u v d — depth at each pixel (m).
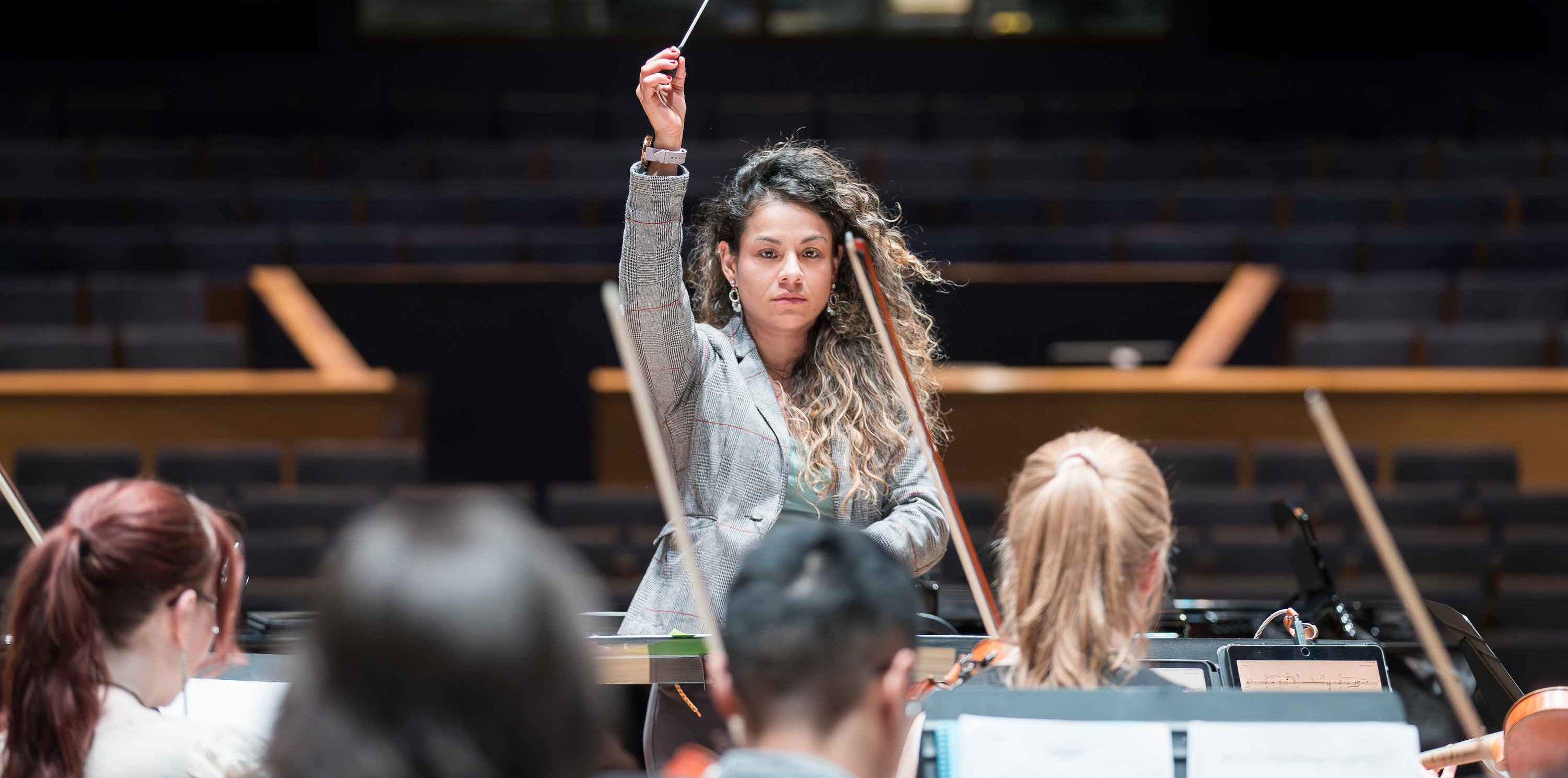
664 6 24.41
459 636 2.00
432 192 19.30
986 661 4.14
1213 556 11.85
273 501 12.31
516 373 15.79
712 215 5.50
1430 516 12.59
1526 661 10.41
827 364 5.31
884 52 24.39
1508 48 23.86
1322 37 24.05
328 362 14.99
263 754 2.34
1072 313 16.12
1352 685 4.70
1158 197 19.17
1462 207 19.25
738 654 2.72
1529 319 16.39
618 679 4.64
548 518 12.73
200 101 22.11
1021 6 24.42
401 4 24.19
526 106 22.34
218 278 17.53
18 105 22.03
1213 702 3.63
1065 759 3.58
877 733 2.73
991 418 13.89
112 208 19.14
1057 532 3.90
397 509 2.14
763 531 5.03
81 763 3.30
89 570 3.31
